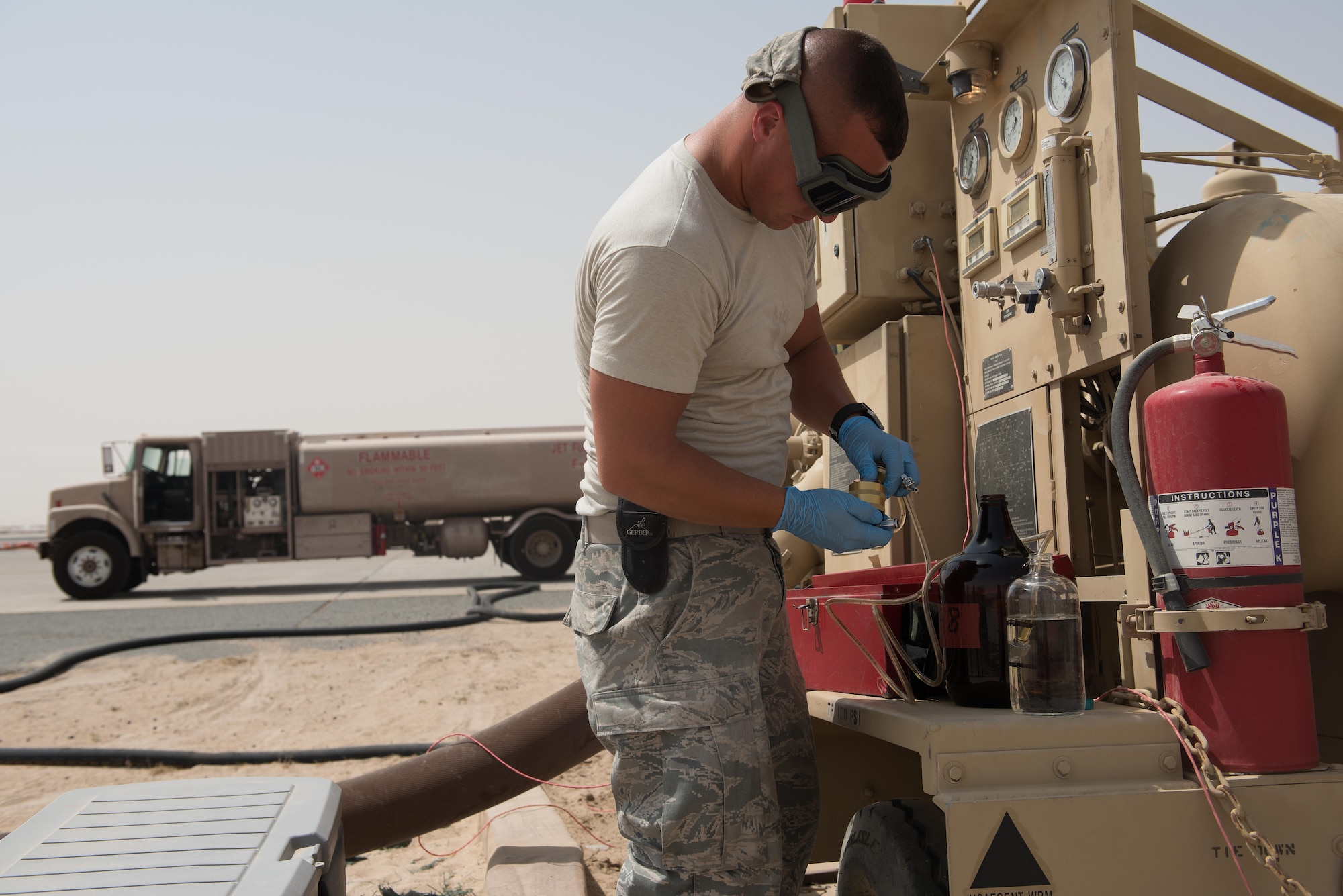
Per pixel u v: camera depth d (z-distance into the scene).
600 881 3.00
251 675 6.77
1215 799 1.37
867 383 2.73
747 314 1.56
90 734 5.17
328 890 1.28
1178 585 1.46
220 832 1.25
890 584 1.85
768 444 1.69
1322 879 1.37
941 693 1.76
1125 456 1.55
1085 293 1.86
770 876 1.49
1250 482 1.43
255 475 15.21
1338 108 2.41
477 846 3.35
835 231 2.82
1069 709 1.50
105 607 12.68
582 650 1.64
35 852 1.18
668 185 1.51
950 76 2.30
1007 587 1.61
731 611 1.53
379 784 2.72
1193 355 1.58
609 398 1.46
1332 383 1.53
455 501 15.18
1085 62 1.87
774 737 1.76
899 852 1.62
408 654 7.46
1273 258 1.62
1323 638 1.79
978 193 2.34
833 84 1.39
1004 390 2.22
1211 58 2.23
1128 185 1.77
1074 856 1.35
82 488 14.73
